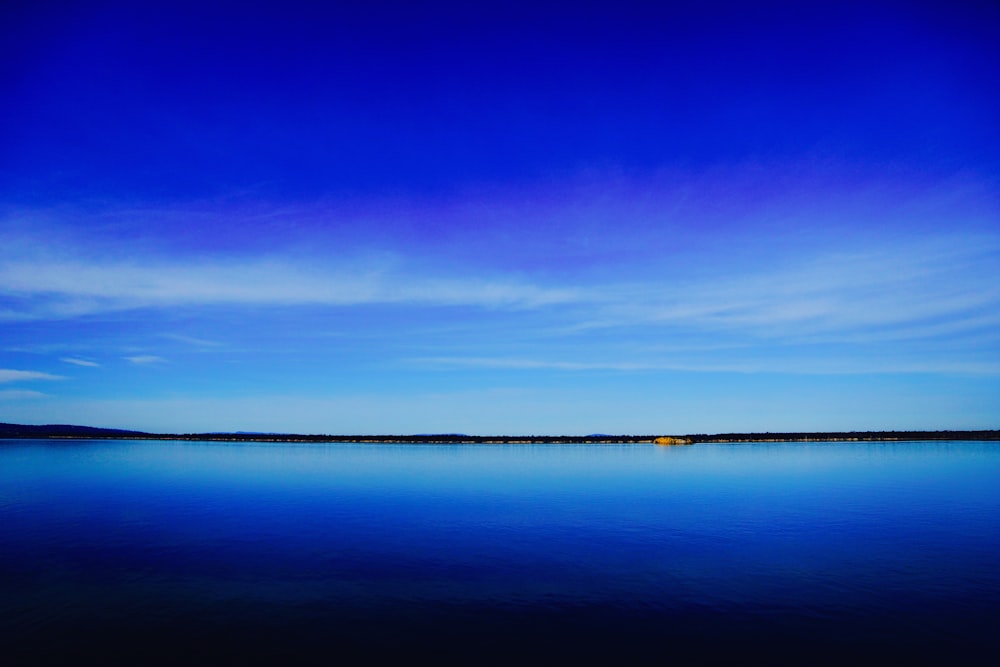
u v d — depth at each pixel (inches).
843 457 5132.9
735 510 1897.1
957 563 1172.5
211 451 7106.3
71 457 5251.0
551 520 1707.7
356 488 2632.9
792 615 877.8
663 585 1030.4
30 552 1275.8
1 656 738.8
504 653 749.9
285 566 1159.6
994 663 721.0
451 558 1224.8
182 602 939.3
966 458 4857.3
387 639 793.6
